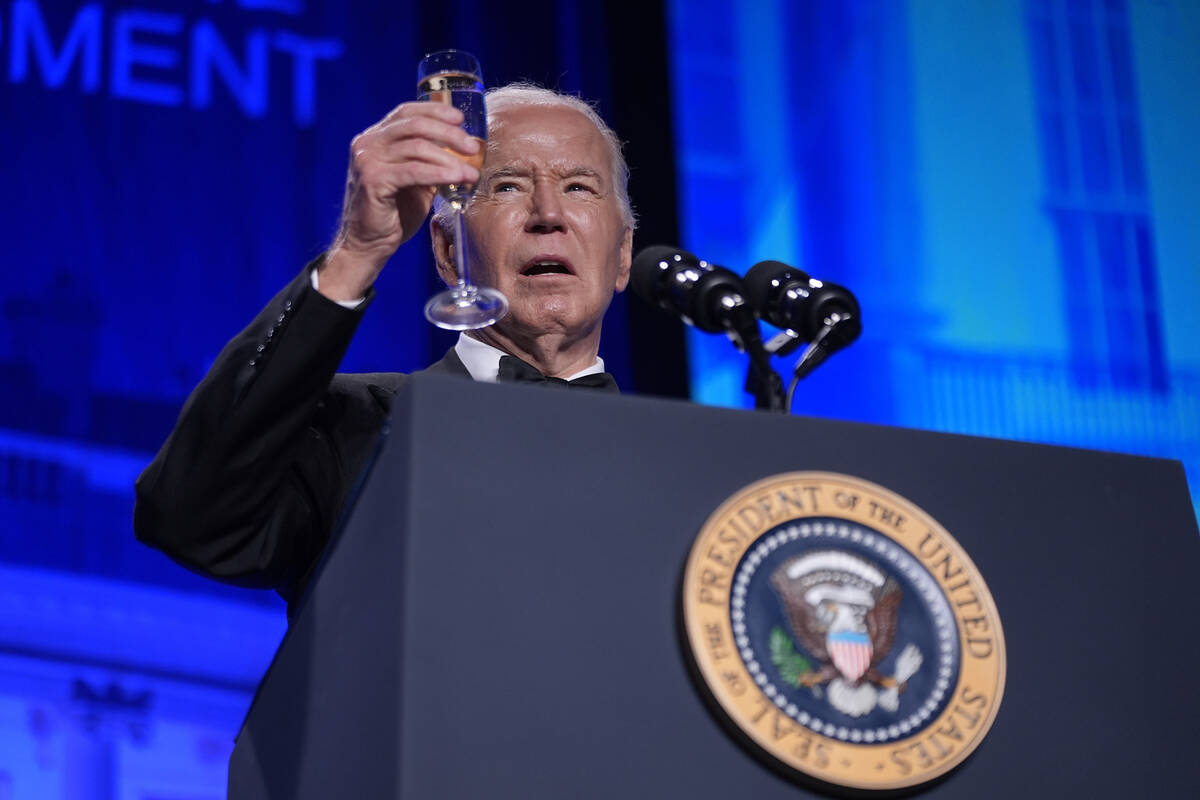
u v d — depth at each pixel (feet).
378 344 20.53
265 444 7.77
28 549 18.88
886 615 5.97
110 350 19.70
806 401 21.80
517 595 5.60
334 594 6.31
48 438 19.20
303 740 6.34
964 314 22.66
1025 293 22.97
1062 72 24.08
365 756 5.57
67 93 20.21
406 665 5.38
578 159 10.33
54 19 20.36
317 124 21.12
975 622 6.09
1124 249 23.58
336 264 7.81
